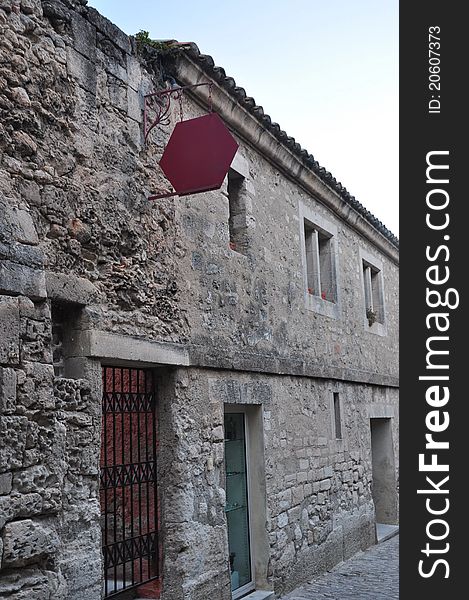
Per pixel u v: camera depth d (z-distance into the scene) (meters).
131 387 5.39
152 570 5.31
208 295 6.21
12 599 3.71
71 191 4.59
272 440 7.30
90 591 4.29
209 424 5.97
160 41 5.89
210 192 6.46
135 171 5.30
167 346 5.43
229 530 6.68
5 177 4.07
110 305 4.86
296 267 8.51
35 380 4.02
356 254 11.13
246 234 7.25
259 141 7.52
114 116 5.15
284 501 7.42
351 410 10.11
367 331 11.19
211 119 5.24
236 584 6.64
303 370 8.24
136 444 5.44
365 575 8.30
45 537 3.95
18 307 3.97
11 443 3.80
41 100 4.43
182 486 5.44
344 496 9.37
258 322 7.21
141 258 5.23
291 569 7.38
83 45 4.87
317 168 8.84
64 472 4.18
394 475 12.19
